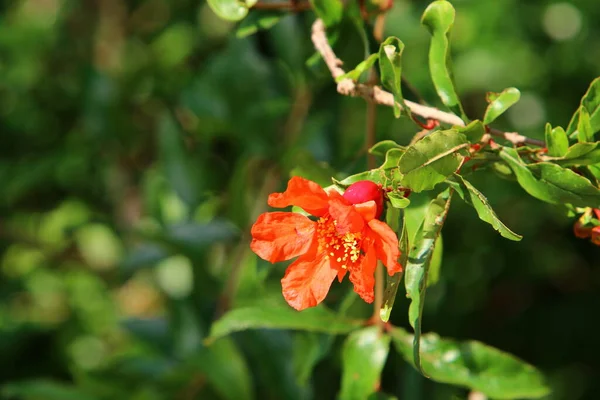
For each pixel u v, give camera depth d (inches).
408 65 39.9
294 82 30.8
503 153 21.3
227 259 33.6
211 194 33.6
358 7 25.3
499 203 42.1
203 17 41.3
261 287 29.3
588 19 42.8
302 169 24.8
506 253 42.3
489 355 23.6
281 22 29.8
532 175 21.1
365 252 19.9
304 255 20.4
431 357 23.8
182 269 39.9
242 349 30.3
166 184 33.8
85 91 40.9
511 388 23.5
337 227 19.6
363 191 20.0
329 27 24.6
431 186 20.2
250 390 29.6
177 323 31.4
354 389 24.0
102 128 40.9
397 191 20.2
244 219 31.3
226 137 33.1
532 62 42.6
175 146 33.2
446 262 39.9
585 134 21.2
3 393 32.3
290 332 29.5
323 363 30.0
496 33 42.6
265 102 31.3
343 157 29.0
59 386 31.9
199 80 32.1
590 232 21.7
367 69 23.6
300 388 29.3
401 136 37.0
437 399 28.7
